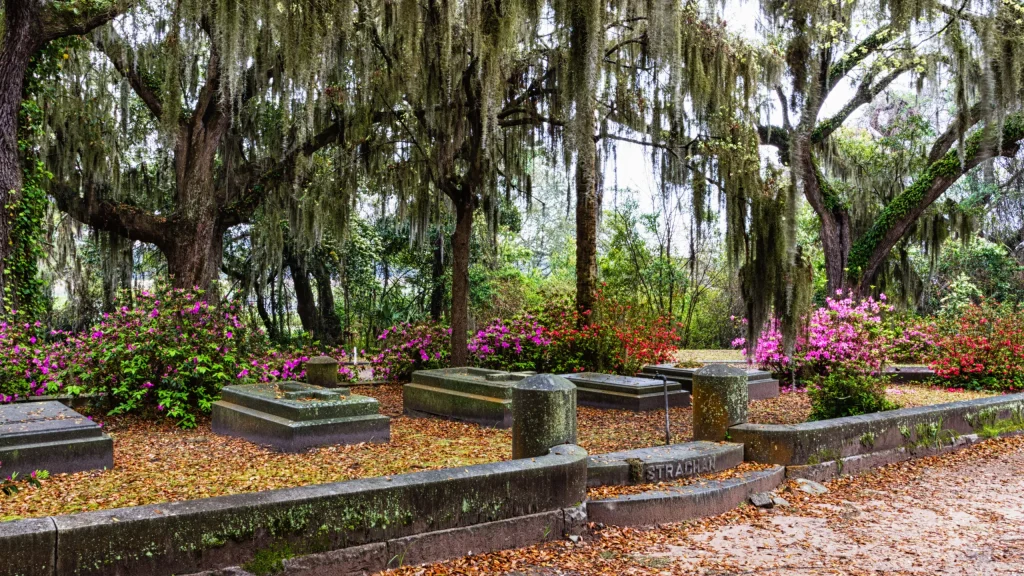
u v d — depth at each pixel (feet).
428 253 75.10
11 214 31.89
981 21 37.19
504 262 87.40
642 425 25.72
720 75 35.27
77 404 26.43
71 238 54.49
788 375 37.96
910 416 21.21
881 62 43.80
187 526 9.25
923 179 49.90
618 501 13.74
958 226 54.29
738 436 18.29
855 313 33.55
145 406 26.13
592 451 20.51
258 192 44.16
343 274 68.08
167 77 32.65
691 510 14.58
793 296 31.32
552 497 12.86
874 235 51.80
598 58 27.73
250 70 41.11
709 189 36.81
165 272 63.05
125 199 48.08
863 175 59.67
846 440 19.04
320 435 20.49
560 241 103.30
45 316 60.90
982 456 21.80
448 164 35.73
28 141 33.68
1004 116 38.45
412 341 40.47
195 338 26.30
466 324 37.29
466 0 27.99
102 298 62.95
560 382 14.70
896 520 14.84
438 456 19.17
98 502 13.93
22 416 18.49
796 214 31.17
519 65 36.50
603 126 36.99
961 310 59.67
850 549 12.84
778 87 42.19
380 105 38.22
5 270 31.01
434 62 31.58
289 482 15.85
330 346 68.28
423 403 28.91
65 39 35.47
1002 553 12.67
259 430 21.30
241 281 66.64
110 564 8.71
